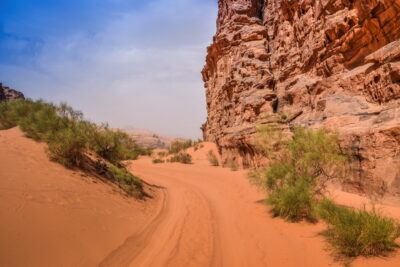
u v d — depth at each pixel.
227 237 5.91
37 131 9.78
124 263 4.25
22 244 3.50
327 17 16.47
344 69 14.93
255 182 8.78
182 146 47.69
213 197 11.22
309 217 6.55
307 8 20.30
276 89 23.42
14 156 7.03
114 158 12.29
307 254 4.38
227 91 31.28
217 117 38.81
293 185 7.27
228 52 35.31
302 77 19.08
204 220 7.47
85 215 5.26
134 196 9.05
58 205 5.07
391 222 4.06
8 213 3.97
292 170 7.56
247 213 7.97
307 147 7.38
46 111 10.47
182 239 5.77
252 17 35.66
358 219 4.11
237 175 17.64
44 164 7.30
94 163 9.68
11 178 5.35
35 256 3.43
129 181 10.20
